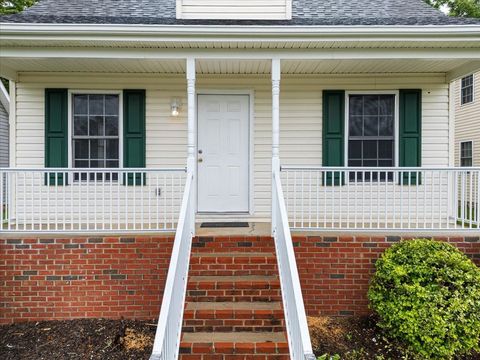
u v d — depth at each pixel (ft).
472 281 13.85
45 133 20.66
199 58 16.92
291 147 21.33
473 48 16.92
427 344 13.20
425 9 22.34
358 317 16.57
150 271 16.55
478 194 16.79
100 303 16.48
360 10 22.30
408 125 21.11
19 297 16.34
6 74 19.71
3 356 14.16
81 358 14.11
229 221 20.85
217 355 12.01
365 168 16.71
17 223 16.62
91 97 21.17
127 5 22.84
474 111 41.01
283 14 20.21
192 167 16.49
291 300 11.61
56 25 15.30
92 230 16.51
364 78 21.13
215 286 14.19
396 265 14.65
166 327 9.89
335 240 16.72
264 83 21.24
